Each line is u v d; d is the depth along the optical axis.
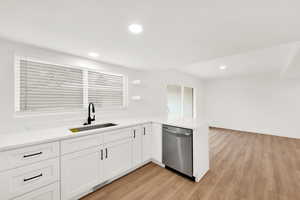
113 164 2.03
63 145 1.52
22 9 1.05
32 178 1.32
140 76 3.33
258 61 3.13
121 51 2.03
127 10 1.07
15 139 1.38
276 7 1.02
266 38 1.57
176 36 1.53
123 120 2.66
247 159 2.82
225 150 3.32
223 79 5.66
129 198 1.73
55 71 2.06
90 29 1.38
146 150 2.57
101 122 2.42
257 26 1.31
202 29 1.38
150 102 3.56
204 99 6.15
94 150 1.79
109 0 0.95
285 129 4.43
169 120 2.65
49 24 1.29
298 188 1.89
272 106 4.64
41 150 1.38
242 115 5.21
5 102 1.62
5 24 1.28
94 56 2.26
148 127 2.61
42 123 1.89
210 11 1.08
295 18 1.16
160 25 1.31
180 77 4.60
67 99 2.19
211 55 2.22
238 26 1.31
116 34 1.49
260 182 2.03
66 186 1.55
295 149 3.37
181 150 2.18
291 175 2.21
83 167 1.69
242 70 4.14
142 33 1.47
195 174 2.03
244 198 1.71
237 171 2.35
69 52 2.06
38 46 1.83
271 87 4.65
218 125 5.79
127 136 2.22
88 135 1.73
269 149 3.37
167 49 1.94
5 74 1.62
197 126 2.06
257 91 4.90
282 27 1.32
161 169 2.44
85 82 2.40
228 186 1.95
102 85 2.66
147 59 2.45
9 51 1.65
